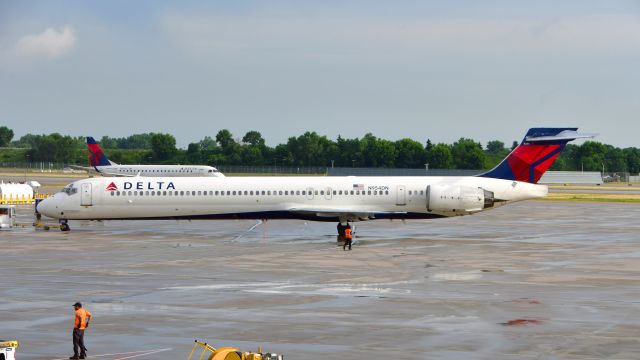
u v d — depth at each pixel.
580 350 78.06
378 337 83.25
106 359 75.19
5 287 113.44
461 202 187.00
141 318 92.50
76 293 108.75
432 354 76.56
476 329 86.94
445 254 153.88
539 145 191.38
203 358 75.44
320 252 156.88
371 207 190.12
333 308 98.44
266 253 155.12
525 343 80.81
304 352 77.31
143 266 135.88
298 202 190.50
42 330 86.25
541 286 115.00
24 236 188.00
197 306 99.62
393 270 131.50
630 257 149.25
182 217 193.25
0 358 68.50
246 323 89.88
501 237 188.50
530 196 191.88
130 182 194.38
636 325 88.88
